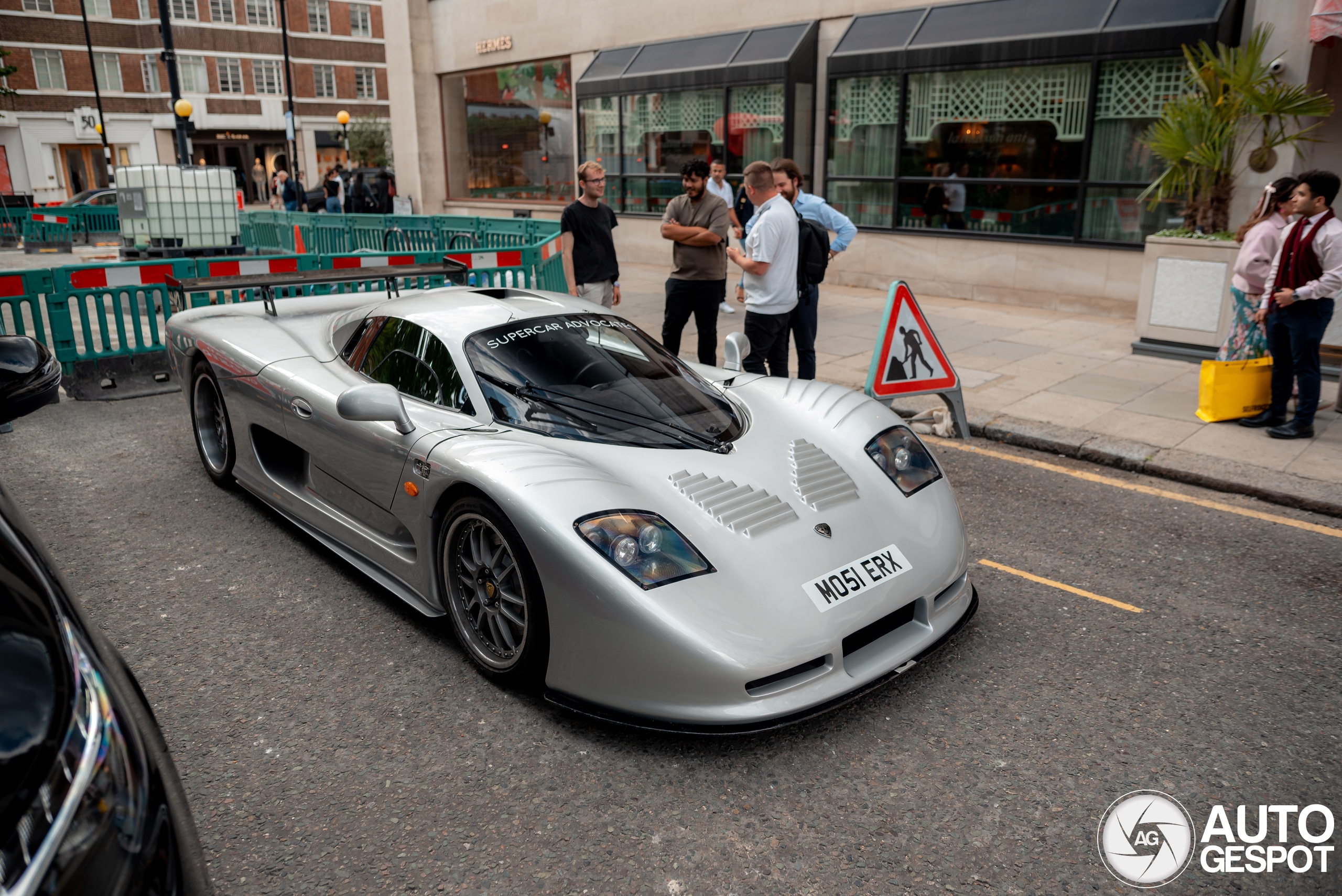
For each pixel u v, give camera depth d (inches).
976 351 330.3
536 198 724.0
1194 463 203.9
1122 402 258.1
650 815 92.8
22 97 1674.5
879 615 105.7
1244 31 357.4
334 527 144.9
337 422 138.1
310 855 87.1
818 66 503.2
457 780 98.1
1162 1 374.6
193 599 139.1
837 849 88.2
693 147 570.6
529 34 684.1
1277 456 209.2
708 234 250.1
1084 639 129.7
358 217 571.8
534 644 106.9
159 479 190.5
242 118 1833.2
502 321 140.6
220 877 84.1
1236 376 231.1
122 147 1801.2
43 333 250.5
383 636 128.4
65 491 183.8
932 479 130.2
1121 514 180.5
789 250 233.5
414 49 775.1
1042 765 101.0
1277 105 297.0
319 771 99.5
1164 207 384.8
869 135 477.1
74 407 249.6
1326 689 116.8
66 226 861.2
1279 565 156.3
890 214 476.1
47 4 1669.5
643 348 147.6
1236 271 241.9
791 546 108.3
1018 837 90.0
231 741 104.8
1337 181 207.0
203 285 173.8
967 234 445.1
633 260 629.3
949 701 113.6
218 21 1779.0
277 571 148.6
